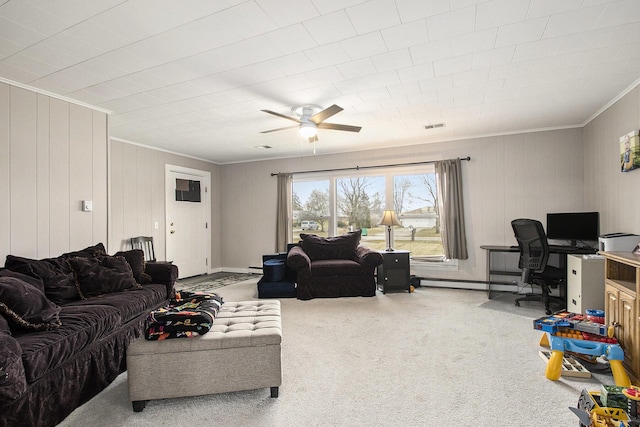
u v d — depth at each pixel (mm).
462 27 2111
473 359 2508
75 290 2674
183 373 1925
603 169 3721
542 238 3617
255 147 5535
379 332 3104
